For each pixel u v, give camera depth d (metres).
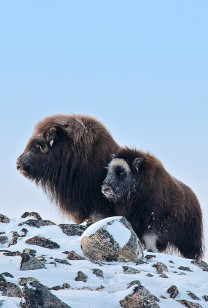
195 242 34.44
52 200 35.12
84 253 22.59
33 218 29.22
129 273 19.78
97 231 22.52
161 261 23.19
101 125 35.03
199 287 19.53
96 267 20.03
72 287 17.39
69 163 33.84
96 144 33.97
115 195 32.25
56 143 33.81
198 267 23.08
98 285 17.75
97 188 33.91
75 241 23.59
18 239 24.41
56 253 21.91
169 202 32.72
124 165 32.25
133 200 32.41
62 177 33.91
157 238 32.53
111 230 22.52
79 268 19.39
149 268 21.19
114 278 18.94
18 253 20.86
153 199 32.19
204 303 17.62
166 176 33.12
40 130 34.22
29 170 33.75
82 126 34.12
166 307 16.55
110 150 34.41
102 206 33.88
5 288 16.27
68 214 35.25
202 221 36.16
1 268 18.89
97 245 22.28
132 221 32.66
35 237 23.62
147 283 18.77
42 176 34.03
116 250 22.06
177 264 23.12
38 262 19.16
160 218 32.47
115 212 33.66
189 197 34.78
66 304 15.02
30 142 34.09
